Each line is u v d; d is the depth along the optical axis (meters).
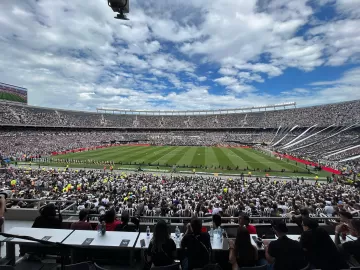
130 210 16.89
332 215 16.62
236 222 13.30
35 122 105.31
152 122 148.25
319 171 50.78
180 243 7.02
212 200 22.03
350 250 6.55
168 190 28.36
